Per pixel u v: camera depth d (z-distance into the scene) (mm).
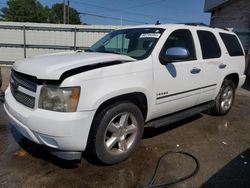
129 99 3166
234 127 4691
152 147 3646
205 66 4199
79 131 2568
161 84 3404
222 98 5133
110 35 4340
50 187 2607
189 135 4191
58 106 2520
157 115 3619
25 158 3172
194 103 4281
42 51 13438
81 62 2777
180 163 3201
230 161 3316
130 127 3201
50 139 2580
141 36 3719
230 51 5020
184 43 3904
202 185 2738
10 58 13562
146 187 2660
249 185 2775
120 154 3109
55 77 2504
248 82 10430
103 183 2711
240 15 13820
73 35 13125
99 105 2678
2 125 4293
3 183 2635
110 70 2799
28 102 2754
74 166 3027
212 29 4660
